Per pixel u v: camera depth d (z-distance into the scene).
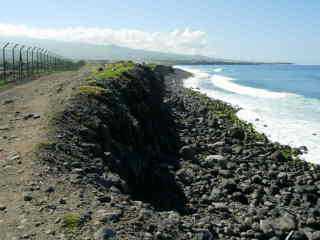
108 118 26.34
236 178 27.53
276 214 21.55
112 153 22.30
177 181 25.41
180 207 21.72
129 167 22.97
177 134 40.59
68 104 26.11
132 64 70.19
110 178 17.66
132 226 12.88
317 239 19.19
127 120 29.27
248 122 53.28
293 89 109.50
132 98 37.94
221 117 53.09
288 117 57.94
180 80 130.25
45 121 22.83
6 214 12.69
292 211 23.03
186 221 17.06
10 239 11.23
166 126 41.22
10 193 14.11
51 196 14.09
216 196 23.44
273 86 120.69
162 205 21.61
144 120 34.94
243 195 24.28
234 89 107.00
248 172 29.28
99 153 20.56
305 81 147.38
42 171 16.03
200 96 77.25
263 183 27.30
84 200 14.16
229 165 30.09
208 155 33.28
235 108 66.56
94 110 26.20
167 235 13.18
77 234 11.70
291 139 43.62
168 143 35.28
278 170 31.23
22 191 14.24
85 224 12.30
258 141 40.38
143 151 28.89
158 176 24.89
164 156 31.52
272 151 36.81
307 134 46.06
